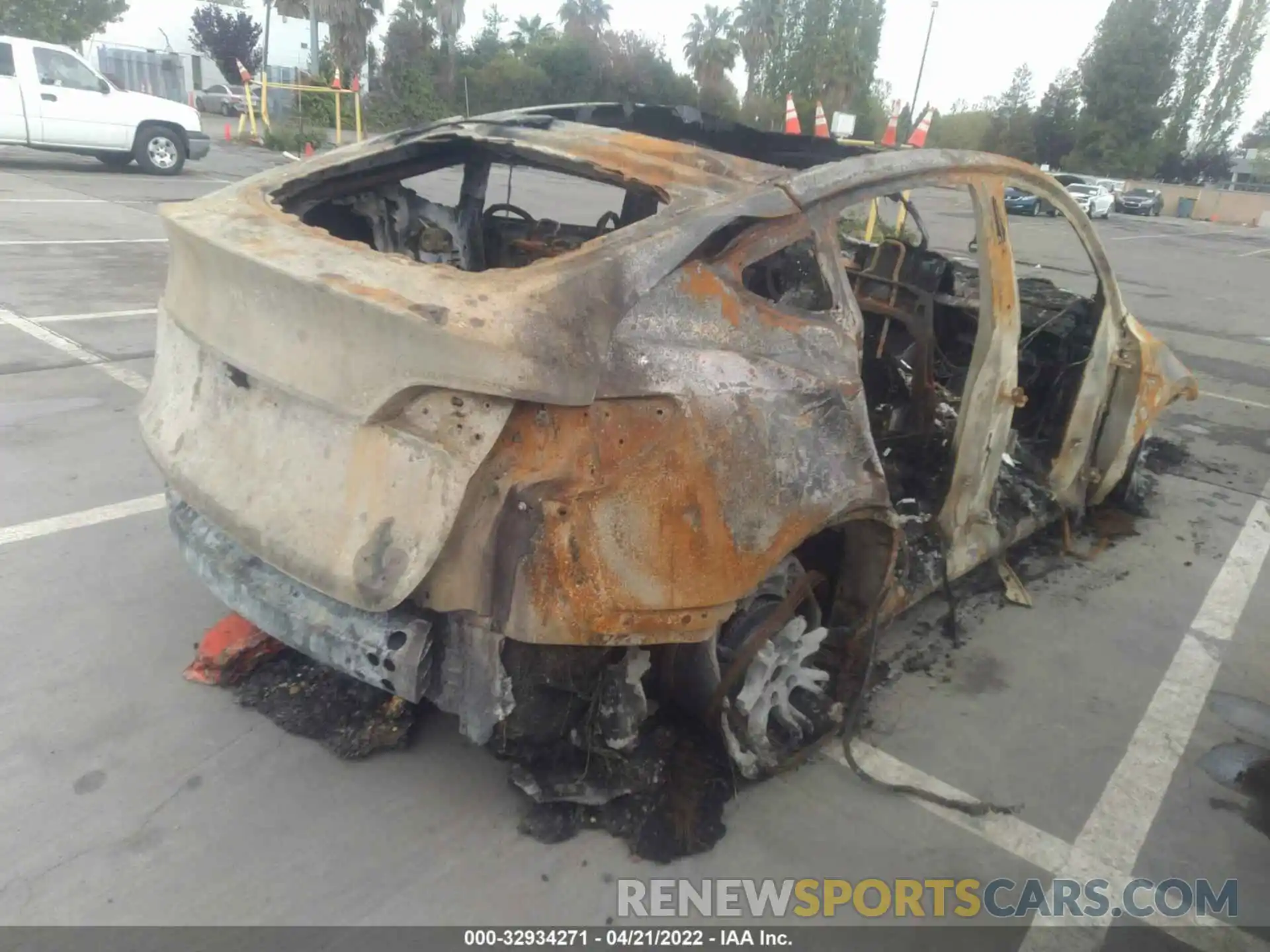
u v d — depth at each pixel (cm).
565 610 207
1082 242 395
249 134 2225
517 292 205
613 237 225
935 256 455
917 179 294
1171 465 597
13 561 354
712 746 268
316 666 300
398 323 197
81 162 1581
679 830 247
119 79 3478
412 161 322
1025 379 447
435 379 198
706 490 219
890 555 280
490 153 330
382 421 207
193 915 214
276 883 225
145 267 859
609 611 209
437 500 202
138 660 303
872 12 4788
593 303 207
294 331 217
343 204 342
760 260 258
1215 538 488
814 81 4291
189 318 249
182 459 251
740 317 233
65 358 586
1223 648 379
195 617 329
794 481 238
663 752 262
